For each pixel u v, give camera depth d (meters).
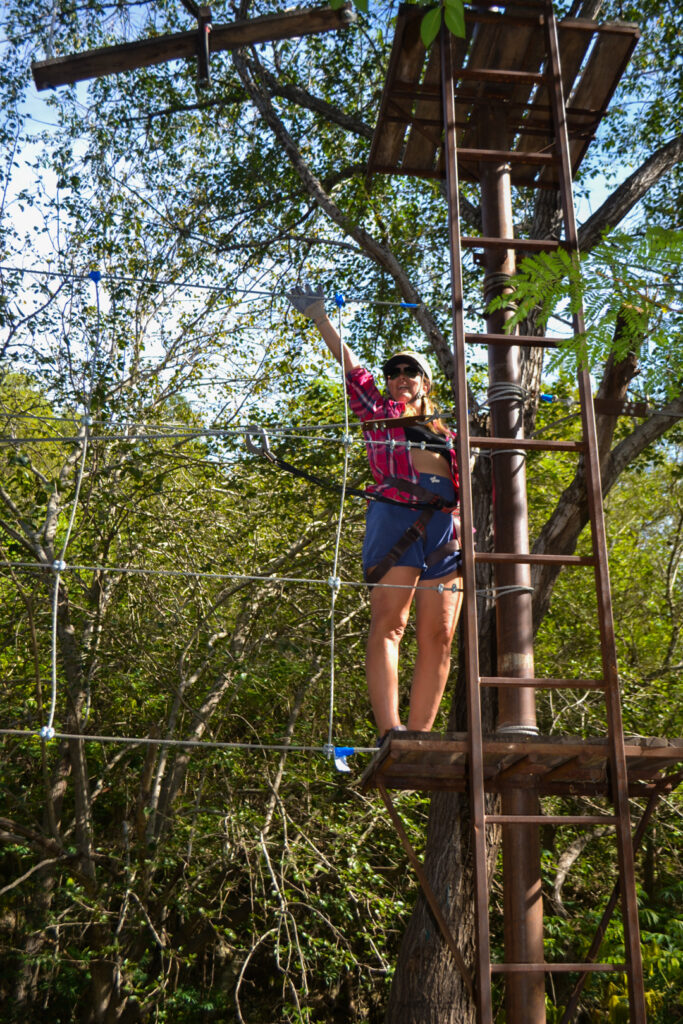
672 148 6.86
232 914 10.56
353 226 7.72
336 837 9.42
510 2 3.47
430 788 3.09
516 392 3.46
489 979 2.51
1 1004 11.17
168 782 10.13
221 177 9.56
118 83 9.43
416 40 3.66
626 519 13.79
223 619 10.01
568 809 11.46
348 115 9.02
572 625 10.74
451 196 3.14
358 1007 11.08
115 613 9.70
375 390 3.46
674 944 10.09
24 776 11.61
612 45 3.76
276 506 9.23
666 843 11.50
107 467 8.88
